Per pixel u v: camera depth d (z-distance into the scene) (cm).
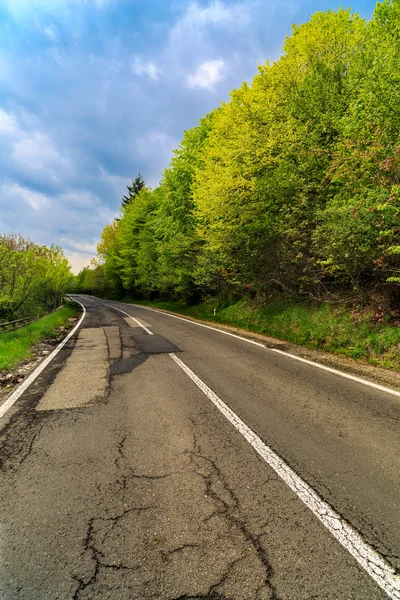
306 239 991
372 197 630
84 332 1250
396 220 600
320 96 975
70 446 334
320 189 944
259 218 1119
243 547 197
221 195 1157
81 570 185
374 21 764
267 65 1182
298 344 895
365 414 401
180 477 273
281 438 340
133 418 401
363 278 891
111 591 171
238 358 724
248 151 1074
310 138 973
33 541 207
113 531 213
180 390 505
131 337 1076
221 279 1756
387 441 331
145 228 3488
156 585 174
